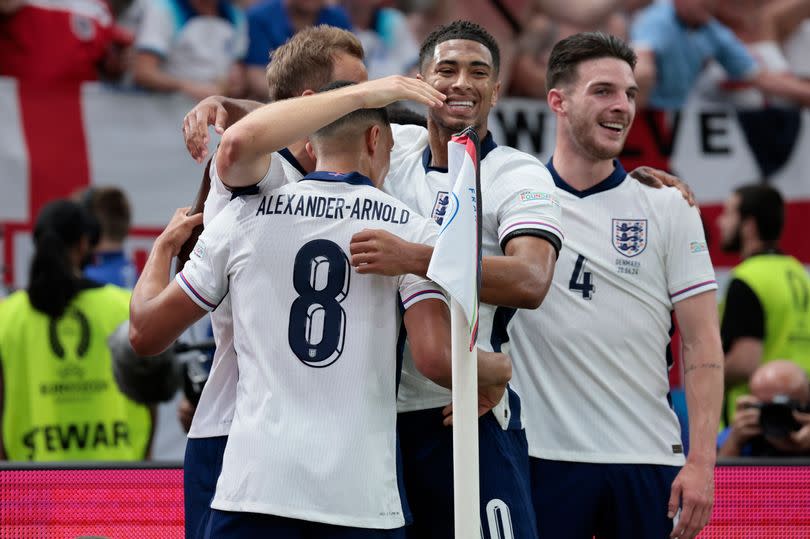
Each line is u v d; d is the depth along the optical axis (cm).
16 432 1944
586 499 1349
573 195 1378
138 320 1139
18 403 1942
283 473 1058
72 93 2478
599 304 1355
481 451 1226
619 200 1375
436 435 1238
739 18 2730
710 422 1323
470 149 1047
